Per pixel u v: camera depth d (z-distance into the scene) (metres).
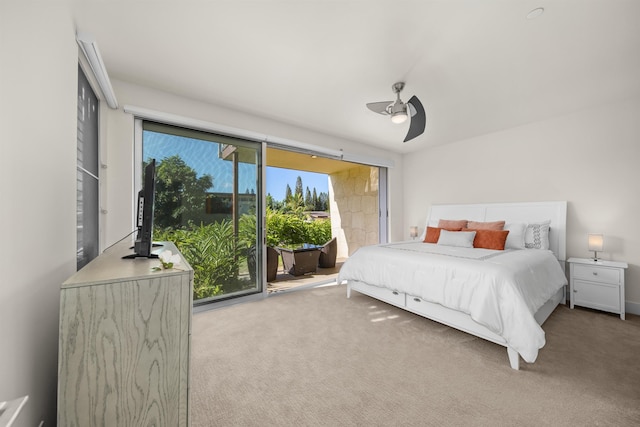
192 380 1.68
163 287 0.97
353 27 1.83
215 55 2.15
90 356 0.88
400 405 1.44
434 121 3.58
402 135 4.22
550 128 3.48
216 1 1.59
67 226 1.35
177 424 0.97
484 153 4.15
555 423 1.30
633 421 1.31
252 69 2.36
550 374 1.72
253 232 3.41
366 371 1.77
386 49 2.07
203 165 3.03
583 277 2.91
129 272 1.00
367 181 5.92
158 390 0.95
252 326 2.53
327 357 1.96
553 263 2.80
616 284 2.71
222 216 3.16
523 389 1.57
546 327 2.47
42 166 1.07
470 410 1.40
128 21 1.75
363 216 6.04
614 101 2.97
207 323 2.60
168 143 2.82
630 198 2.89
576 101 2.98
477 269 2.08
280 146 3.70
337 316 2.78
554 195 3.43
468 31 1.85
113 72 2.39
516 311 1.80
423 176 5.04
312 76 2.47
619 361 1.88
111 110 2.46
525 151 3.71
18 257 0.88
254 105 3.11
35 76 1.02
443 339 2.24
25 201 0.93
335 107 3.16
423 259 2.49
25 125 0.94
